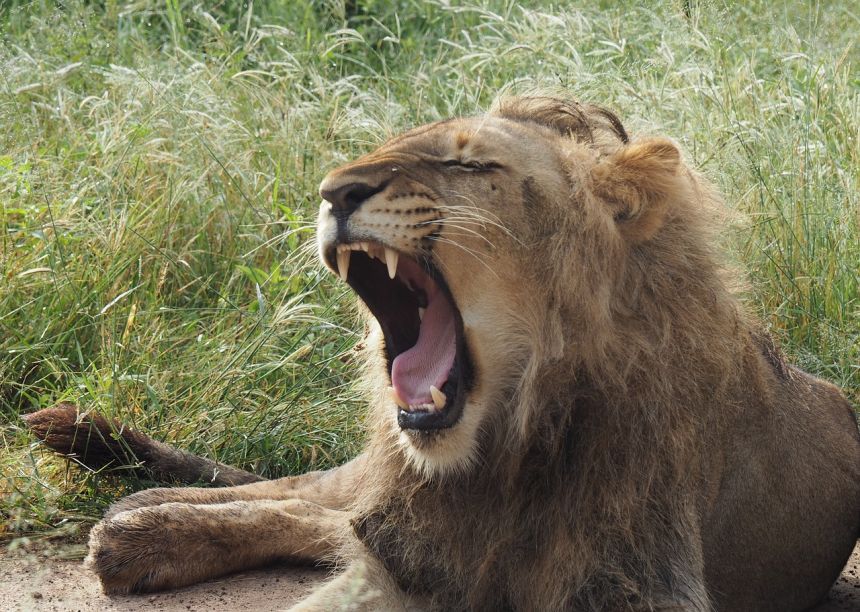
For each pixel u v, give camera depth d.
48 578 7.02
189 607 6.72
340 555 6.95
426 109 12.88
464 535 6.12
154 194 11.20
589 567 5.90
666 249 6.01
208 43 14.16
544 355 5.88
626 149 5.98
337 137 12.35
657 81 12.28
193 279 10.50
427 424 5.90
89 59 13.64
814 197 10.68
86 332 9.52
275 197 10.92
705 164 10.45
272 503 7.45
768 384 6.89
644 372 5.86
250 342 9.25
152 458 8.16
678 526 5.98
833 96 11.88
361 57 15.16
